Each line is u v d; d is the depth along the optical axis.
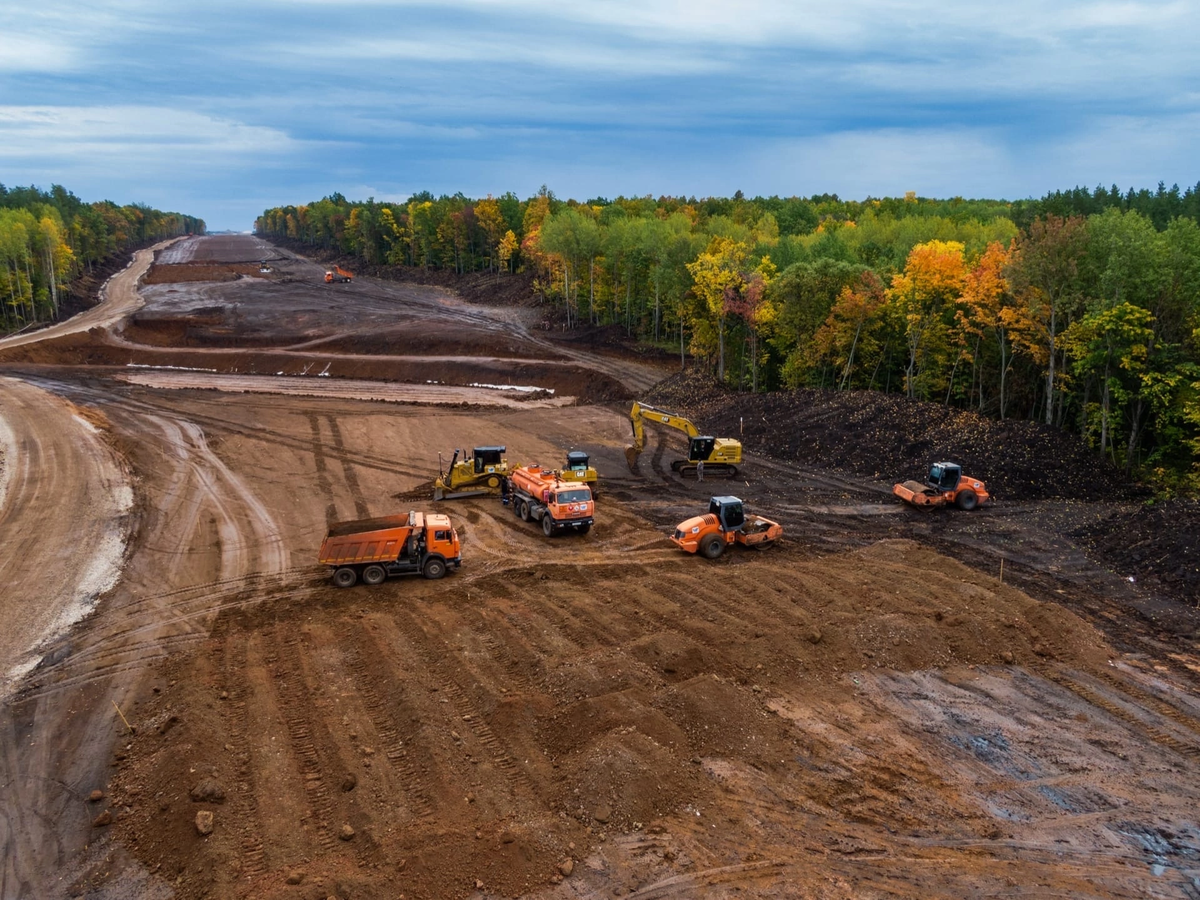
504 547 31.45
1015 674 21.36
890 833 15.01
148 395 62.12
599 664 20.08
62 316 102.94
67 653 22.44
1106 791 16.41
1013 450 39.91
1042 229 42.56
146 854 14.28
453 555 28.00
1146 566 28.67
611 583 27.12
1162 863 14.34
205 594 26.58
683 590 25.94
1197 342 38.28
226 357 80.81
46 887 13.65
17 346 77.94
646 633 22.78
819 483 41.38
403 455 46.62
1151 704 19.95
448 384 73.12
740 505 30.30
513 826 14.56
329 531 27.53
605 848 14.31
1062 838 14.96
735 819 15.18
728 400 58.62
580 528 33.03
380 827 14.59
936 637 22.61
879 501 38.09
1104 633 24.11
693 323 67.94
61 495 37.25
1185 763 17.47
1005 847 14.69
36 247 106.94
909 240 76.75
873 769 16.98
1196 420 36.94
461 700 19.14
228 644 22.58
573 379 71.06
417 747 16.94
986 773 16.98
